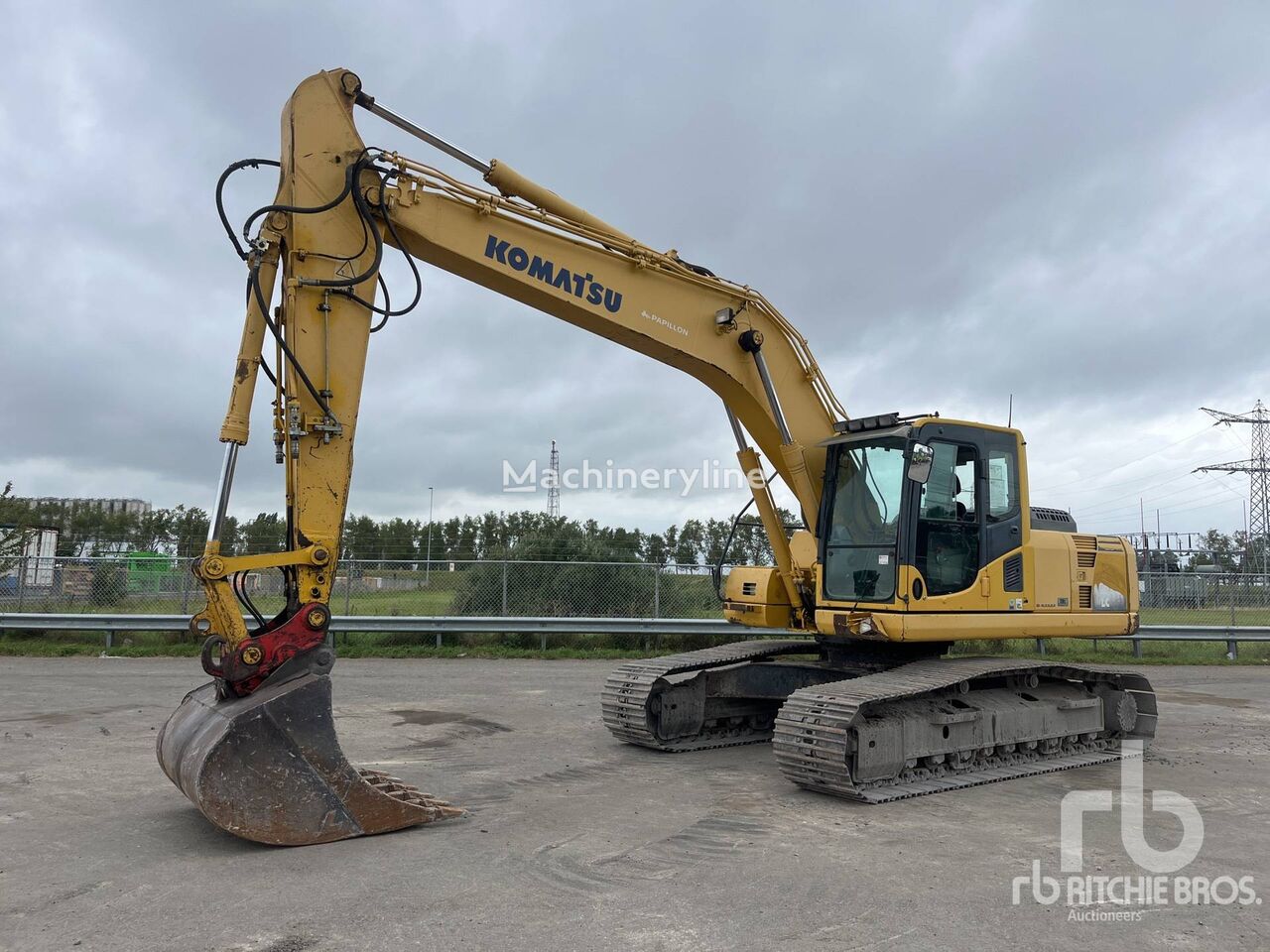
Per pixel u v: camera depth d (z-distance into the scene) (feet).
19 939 12.70
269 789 16.75
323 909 13.87
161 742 18.97
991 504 26.27
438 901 14.26
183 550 58.75
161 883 14.98
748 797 21.68
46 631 51.19
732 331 25.93
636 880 15.48
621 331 24.14
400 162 20.29
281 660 17.53
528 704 34.81
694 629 51.49
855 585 25.45
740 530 31.24
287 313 18.84
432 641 52.70
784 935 13.15
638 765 25.27
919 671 24.57
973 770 24.39
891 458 25.29
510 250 21.99
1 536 62.64
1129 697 28.76
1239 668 52.06
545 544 59.41
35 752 25.14
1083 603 28.12
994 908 14.38
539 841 17.65
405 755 25.89
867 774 21.62
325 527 18.57
